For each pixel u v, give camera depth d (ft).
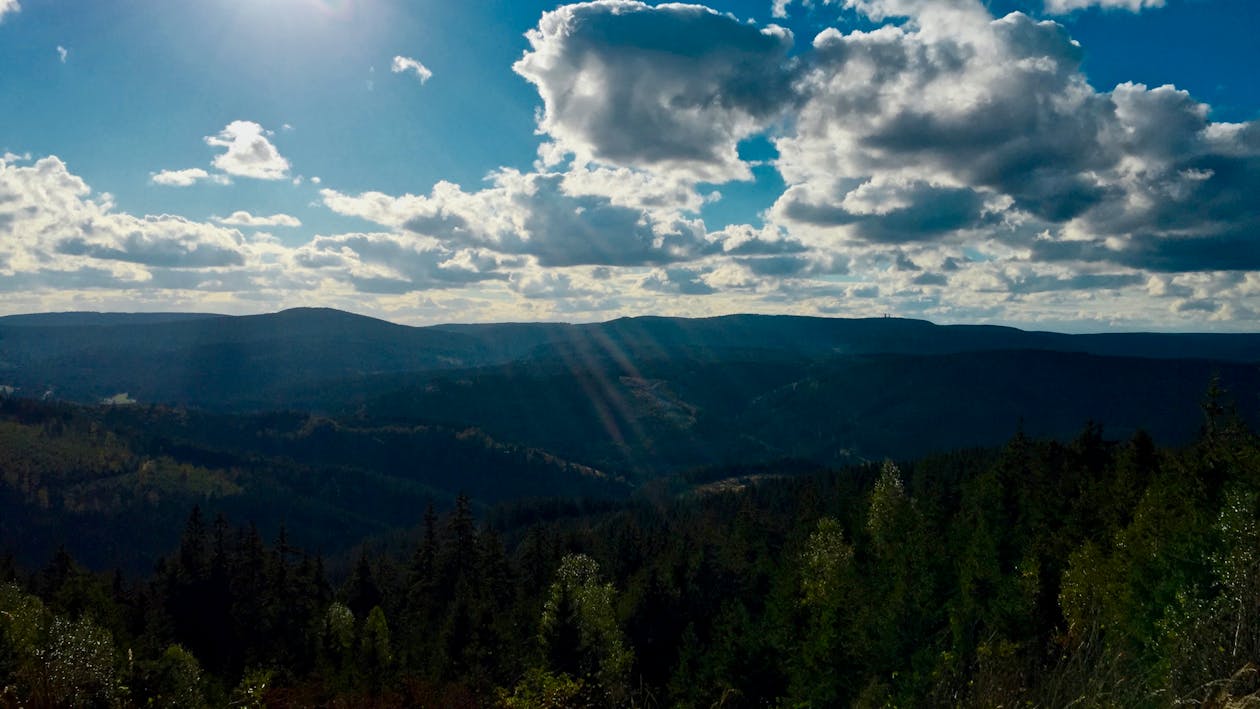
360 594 247.50
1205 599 35.96
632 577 217.77
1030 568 81.61
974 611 75.46
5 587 74.79
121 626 154.51
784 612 127.34
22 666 26.45
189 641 181.68
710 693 100.42
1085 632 22.70
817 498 296.30
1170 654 23.26
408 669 151.84
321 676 131.34
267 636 189.37
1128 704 19.75
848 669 86.12
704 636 166.20
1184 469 84.58
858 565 135.74
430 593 231.09
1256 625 20.15
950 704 23.71
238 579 215.92
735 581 203.72
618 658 137.59
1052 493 139.13
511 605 221.87
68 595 163.43
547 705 46.57
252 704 53.83
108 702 27.89
